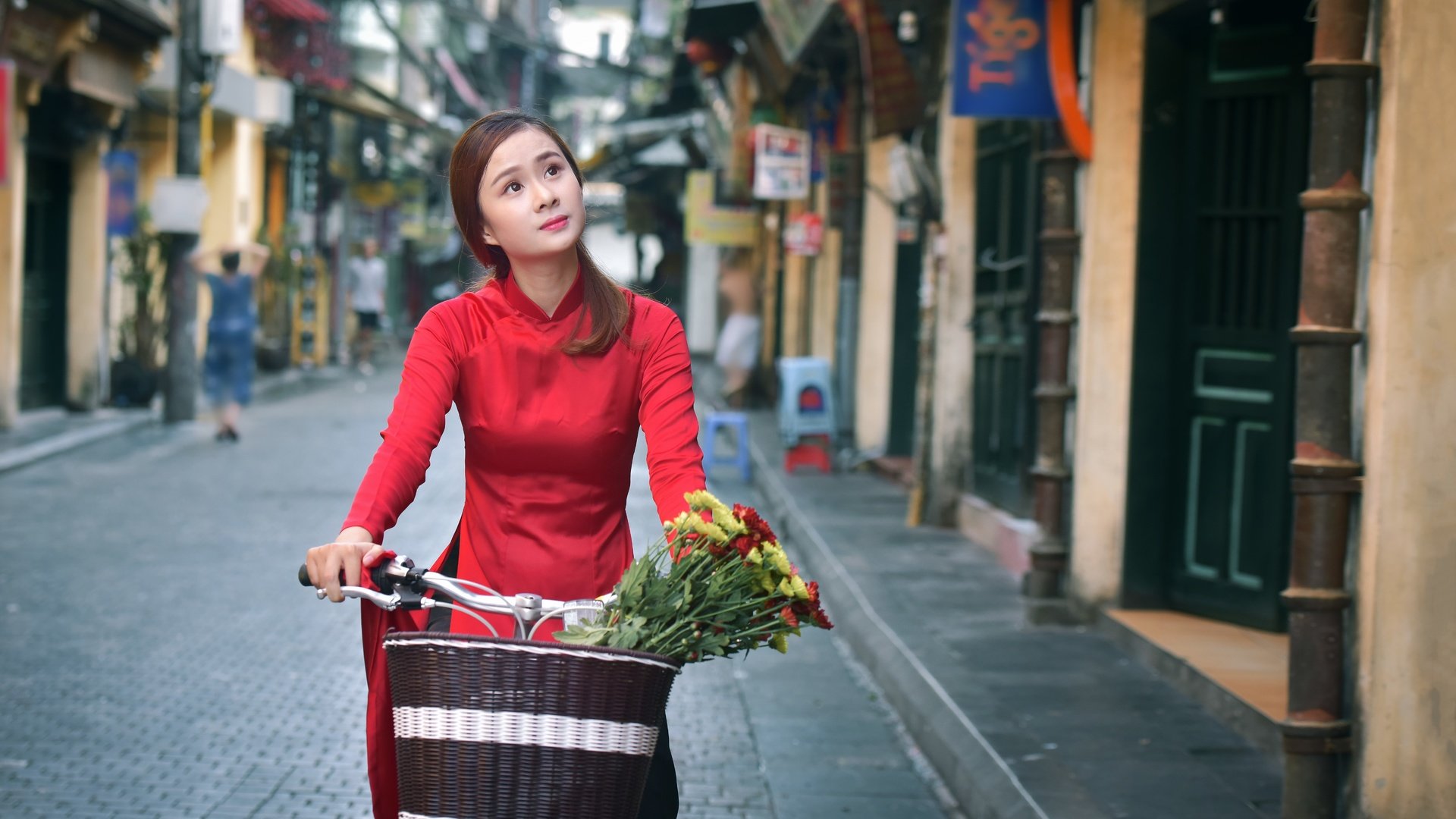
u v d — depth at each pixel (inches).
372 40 1451.8
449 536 415.5
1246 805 190.9
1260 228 274.1
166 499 469.7
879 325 599.2
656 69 1497.3
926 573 356.2
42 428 637.3
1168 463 290.7
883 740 240.1
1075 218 303.7
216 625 302.4
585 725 92.0
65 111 670.5
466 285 122.7
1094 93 289.6
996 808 191.2
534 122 113.8
